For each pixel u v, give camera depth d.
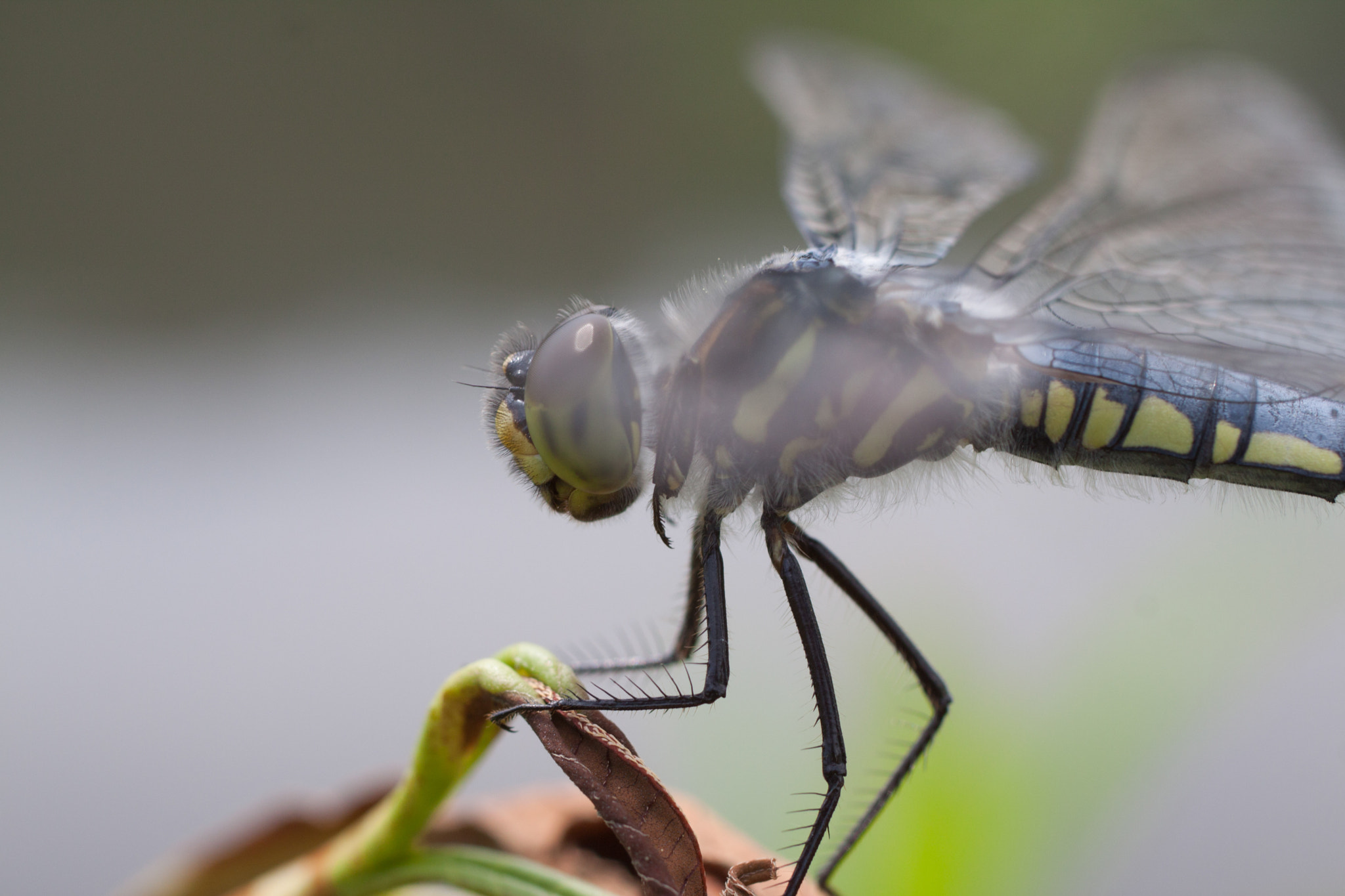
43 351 0.24
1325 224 0.12
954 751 0.12
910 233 0.12
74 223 0.26
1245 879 0.14
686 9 0.30
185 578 0.19
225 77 0.29
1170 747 0.12
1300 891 0.14
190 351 0.24
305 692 0.17
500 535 0.20
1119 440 0.12
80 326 0.24
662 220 0.27
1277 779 0.15
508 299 0.24
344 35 0.30
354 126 0.28
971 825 0.12
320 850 0.11
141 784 0.16
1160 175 0.13
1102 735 0.12
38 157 0.27
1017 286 0.12
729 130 0.28
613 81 0.30
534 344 0.12
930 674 0.12
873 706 0.12
